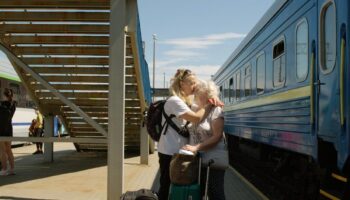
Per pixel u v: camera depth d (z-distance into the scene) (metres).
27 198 9.23
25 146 25.28
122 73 8.48
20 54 11.30
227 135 19.75
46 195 9.62
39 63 11.61
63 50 11.16
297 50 8.32
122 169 8.46
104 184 11.15
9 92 12.04
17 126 24.88
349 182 6.19
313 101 7.29
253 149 14.65
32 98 14.28
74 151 20.88
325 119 6.69
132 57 11.48
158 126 5.76
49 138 9.66
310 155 7.39
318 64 7.11
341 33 6.13
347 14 5.95
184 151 5.14
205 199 5.12
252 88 12.76
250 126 13.01
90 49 11.13
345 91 5.93
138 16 10.15
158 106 5.78
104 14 10.06
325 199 6.96
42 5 9.85
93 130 16.50
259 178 13.16
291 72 8.69
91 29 10.40
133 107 14.97
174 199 5.09
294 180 9.62
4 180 11.66
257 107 11.98
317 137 7.07
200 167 5.17
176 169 5.12
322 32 6.96
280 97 9.49
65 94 13.02
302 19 8.02
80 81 12.40
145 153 15.48
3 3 9.87
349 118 5.78
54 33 10.63
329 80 6.57
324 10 6.91
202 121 5.35
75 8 10.01
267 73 10.82
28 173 13.05
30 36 10.82
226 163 5.32
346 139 5.84
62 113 15.42
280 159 10.66
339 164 6.07
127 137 17.56
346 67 5.93
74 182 11.43
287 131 8.86
